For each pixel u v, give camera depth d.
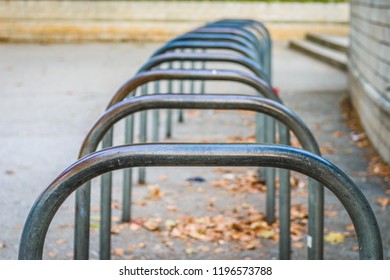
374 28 8.66
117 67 17.11
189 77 4.66
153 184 7.11
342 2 25.25
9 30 24.23
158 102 3.69
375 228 2.52
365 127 9.25
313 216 3.95
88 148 3.67
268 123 6.02
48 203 2.43
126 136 6.05
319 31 25.19
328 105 11.59
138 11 24.89
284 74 15.80
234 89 13.62
